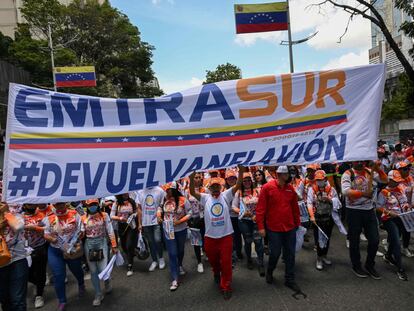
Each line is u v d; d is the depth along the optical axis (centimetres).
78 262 525
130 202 651
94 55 3494
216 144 476
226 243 498
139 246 630
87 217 537
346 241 711
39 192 421
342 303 449
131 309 484
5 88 2341
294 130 485
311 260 623
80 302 525
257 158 480
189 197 662
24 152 420
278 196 505
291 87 487
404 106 3133
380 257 607
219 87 480
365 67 487
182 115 471
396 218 571
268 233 518
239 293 505
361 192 503
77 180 436
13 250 414
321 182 588
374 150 479
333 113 487
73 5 3291
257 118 482
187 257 708
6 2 5122
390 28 1345
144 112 462
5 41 3234
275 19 1216
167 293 527
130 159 455
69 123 439
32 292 599
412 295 457
